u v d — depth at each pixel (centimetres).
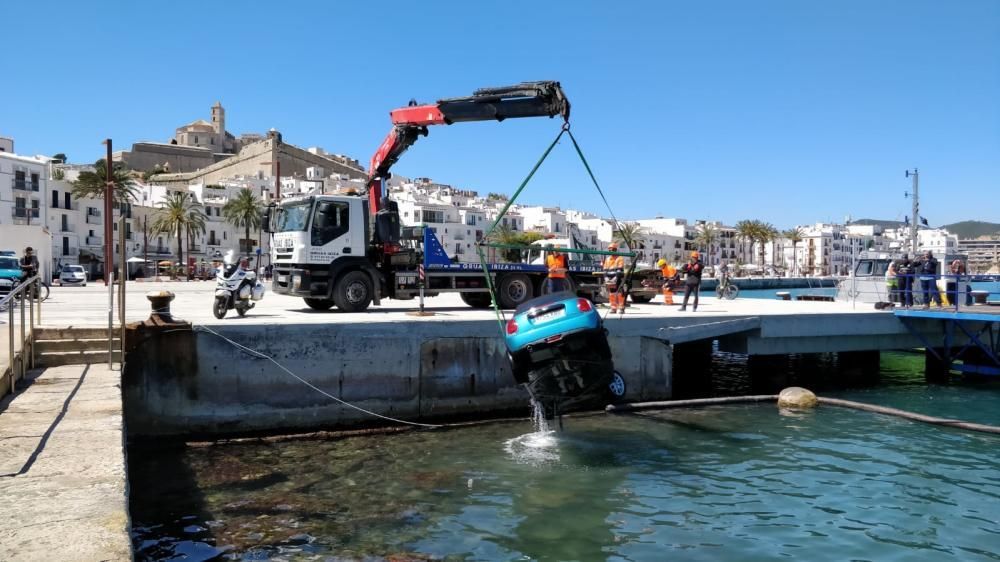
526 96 1505
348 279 1870
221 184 11519
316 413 1446
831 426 1499
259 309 2066
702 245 16525
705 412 1658
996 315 1998
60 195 8494
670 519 919
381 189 2034
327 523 898
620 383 1727
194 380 1358
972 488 1055
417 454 1256
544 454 1258
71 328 1316
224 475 1115
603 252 1334
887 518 924
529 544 831
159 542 828
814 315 2052
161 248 9694
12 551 482
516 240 11281
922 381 2230
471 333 1592
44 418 860
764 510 955
